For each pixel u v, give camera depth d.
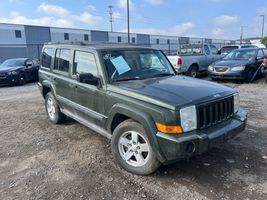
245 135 4.94
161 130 3.13
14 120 6.54
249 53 11.93
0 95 10.59
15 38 39.34
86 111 4.44
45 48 6.14
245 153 4.20
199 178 3.51
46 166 3.97
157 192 3.22
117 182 3.47
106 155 4.30
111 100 3.79
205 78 12.89
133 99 3.46
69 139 5.05
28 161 4.16
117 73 4.08
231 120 3.67
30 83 14.66
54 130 5.61
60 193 3.26
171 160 3.12
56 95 5.50
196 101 3.18
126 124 3.59
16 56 33.56
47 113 6.25
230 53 12.70
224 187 3.28
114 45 4.67
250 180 3.42
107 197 3.15
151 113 3.22
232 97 3.73
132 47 4.65
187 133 3.10
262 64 11.61
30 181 3.56
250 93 8.95
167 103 3.10
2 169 3.92
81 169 3.85
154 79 4.16
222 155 4.14
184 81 4.05
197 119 3.18
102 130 4.18
